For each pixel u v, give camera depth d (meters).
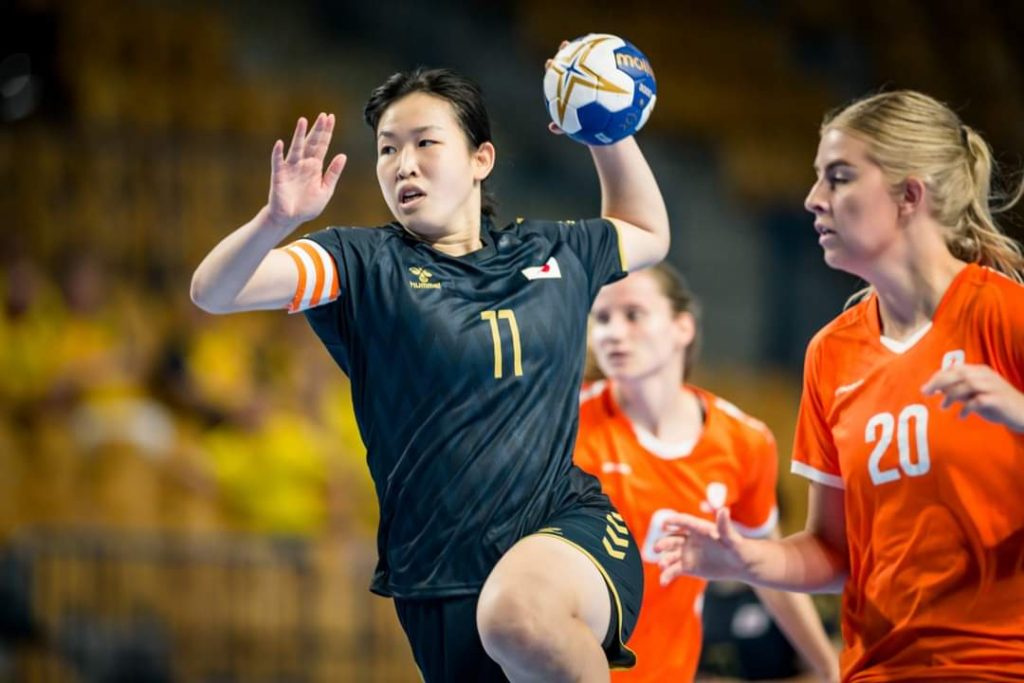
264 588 28.91
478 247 12.55
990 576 11.82
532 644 10.45
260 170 42.25
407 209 12.05
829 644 16.75
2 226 37.75
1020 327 11.89
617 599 11.37
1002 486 11.77
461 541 11.47
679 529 13.07
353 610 29.56
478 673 11.50
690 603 16.16
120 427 30.22
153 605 28.08
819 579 13.44
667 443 16.47
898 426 12.29
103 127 41.44
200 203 40.78
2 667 26.78
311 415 32.41
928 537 12.02
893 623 12.29
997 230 12.98
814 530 13.69
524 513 11.59
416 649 11.88
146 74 44.38
